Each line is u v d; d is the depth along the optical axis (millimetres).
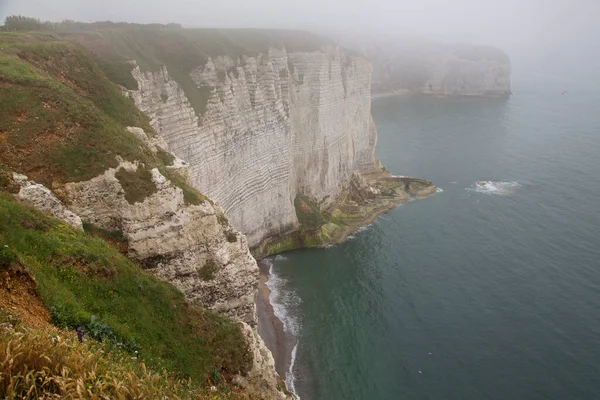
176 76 56000
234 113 63000
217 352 23891
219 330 25062
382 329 53750
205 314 25578
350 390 44688
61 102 28688
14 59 32156
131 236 26750
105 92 38469
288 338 52156
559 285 60625
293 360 48562
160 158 35344
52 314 15945
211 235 30359
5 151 25047
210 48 64688
